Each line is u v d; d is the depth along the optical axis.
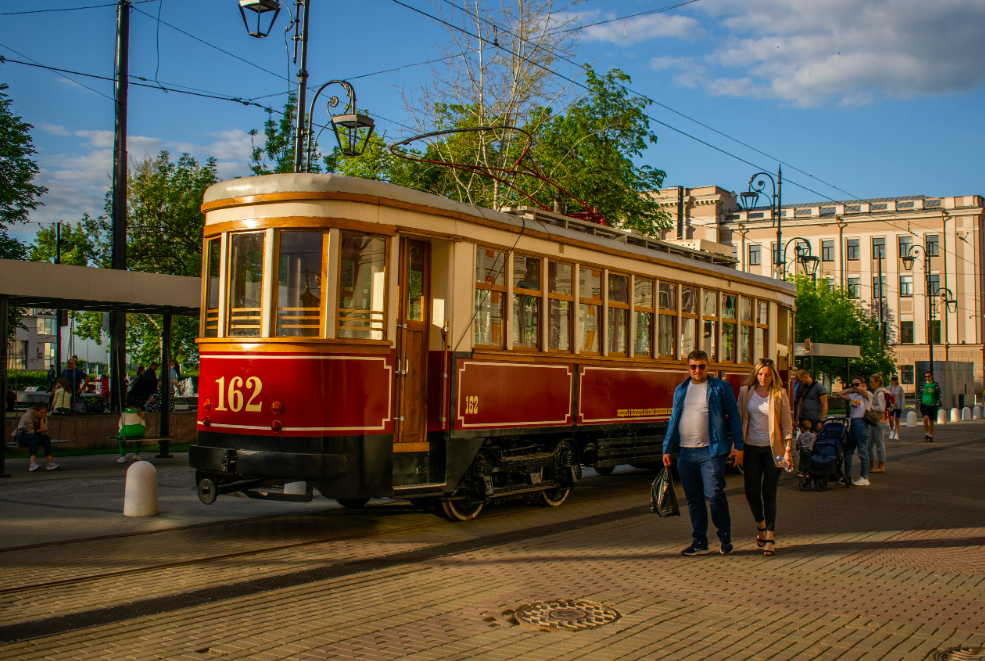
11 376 38.06
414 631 5.44
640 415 12.63
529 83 22.73
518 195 22.48
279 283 8.36
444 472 9.16
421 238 9.09
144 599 6.13
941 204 63.09
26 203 29.41
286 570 7.10
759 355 16.09
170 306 14.52
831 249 65.69
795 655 5.05
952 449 20.86
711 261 15.15
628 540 8.61
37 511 9.77
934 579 7.08
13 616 5.69
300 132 14.75
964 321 61.84
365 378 8.41
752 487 8.06
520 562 7.53
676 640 5.30
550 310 10.87
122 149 18.12
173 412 18.28
